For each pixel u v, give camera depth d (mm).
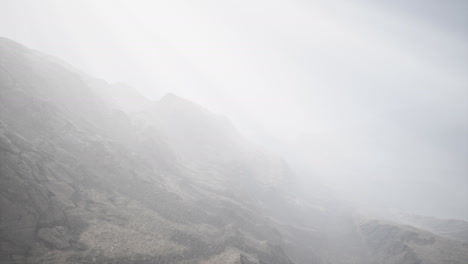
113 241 20375
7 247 14875
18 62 37969
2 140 19828
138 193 29250
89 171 27328
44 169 22094
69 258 16828
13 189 17109
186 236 25891
